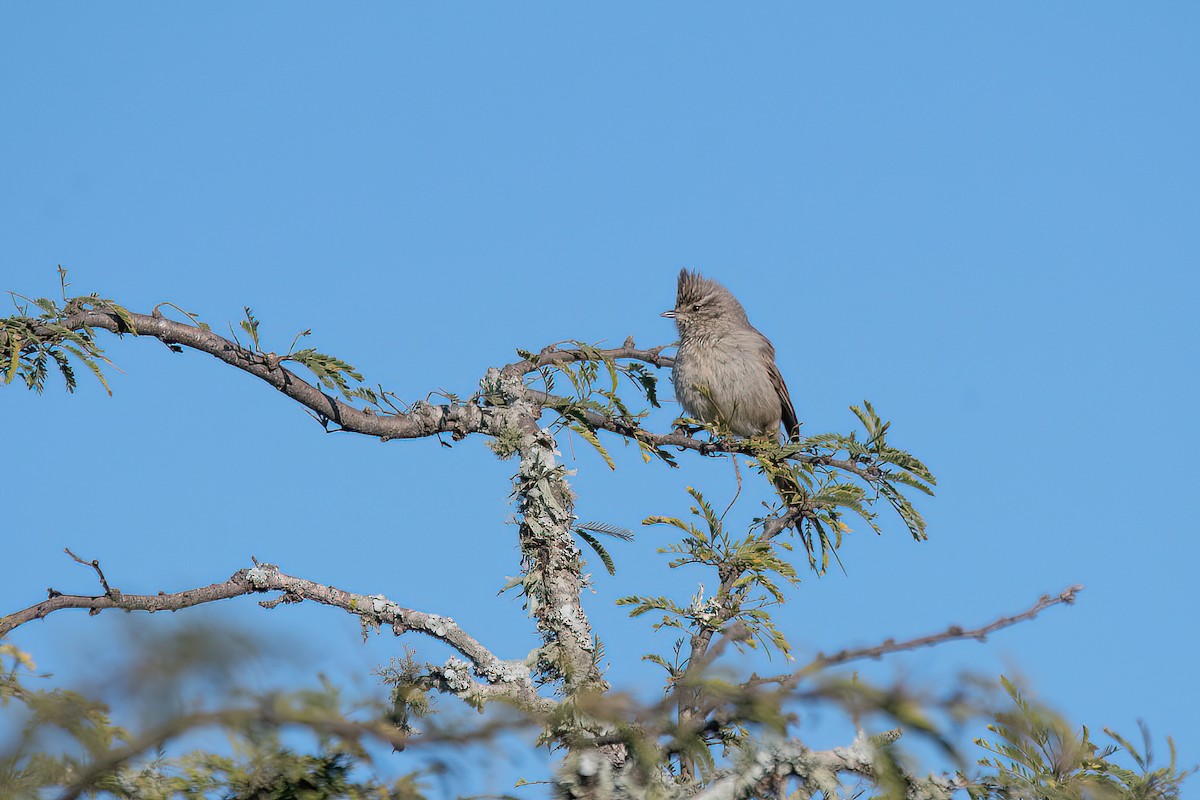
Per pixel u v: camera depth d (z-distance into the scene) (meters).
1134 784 6.48
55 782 4.80
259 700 4.67
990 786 5.93
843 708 4.32
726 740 5.73
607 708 4.84
